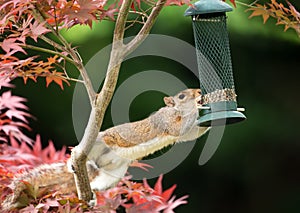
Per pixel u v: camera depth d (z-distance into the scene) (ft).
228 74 29.53
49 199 25.04
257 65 52.06
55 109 50.62
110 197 26.99
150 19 24.53
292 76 52.19
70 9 23.26
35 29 23.07
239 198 53.36
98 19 24.86
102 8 25.14
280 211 53.52
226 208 53.42
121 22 24.04
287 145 52.80
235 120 28.63
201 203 53.16
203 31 29.81
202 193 53.21
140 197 27.27
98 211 24.67
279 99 52.44
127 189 27.17
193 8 25.62
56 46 24.30
